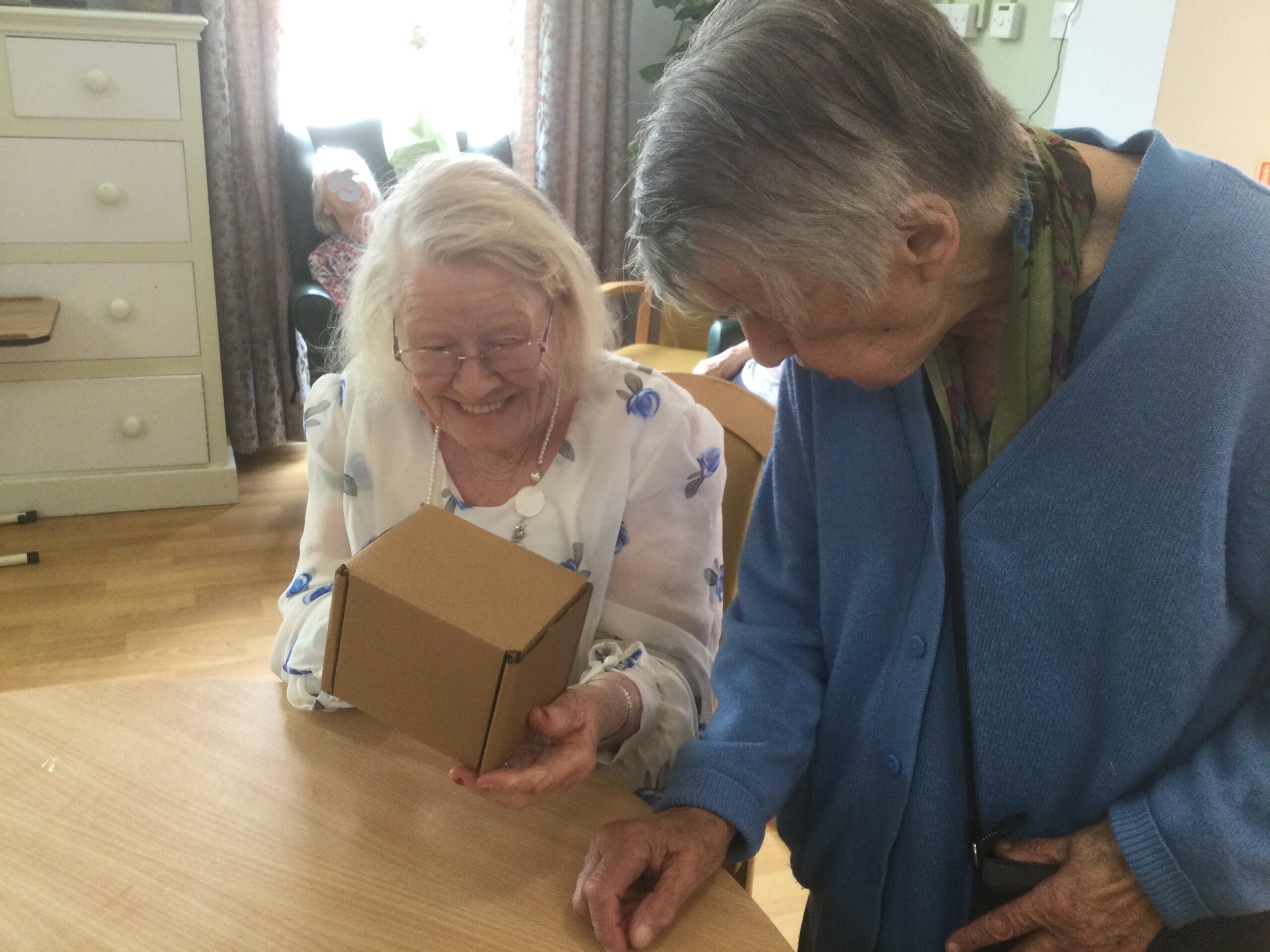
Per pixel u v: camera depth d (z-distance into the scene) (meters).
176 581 2.78
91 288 2.92
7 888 0.81
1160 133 0.76
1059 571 0.77
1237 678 0.77
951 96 0.63
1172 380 0.70
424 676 0.78
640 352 3.26
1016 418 0.78
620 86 3.86
